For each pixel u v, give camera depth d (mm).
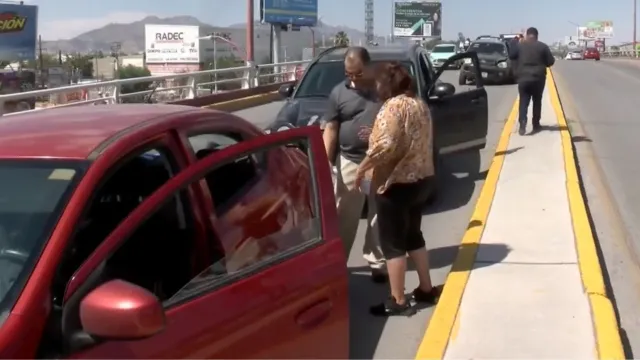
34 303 2467
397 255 5285
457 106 9039
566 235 6848
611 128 15609
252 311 3014
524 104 13078
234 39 52031
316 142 3672
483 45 28672
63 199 2738
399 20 63938
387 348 4891
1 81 38406
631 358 4730
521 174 9703
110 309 2400
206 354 2803
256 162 3600
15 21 44250
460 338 4719
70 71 45438
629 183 10203
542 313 5051
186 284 2957
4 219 2713
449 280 5703
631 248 7176
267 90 24672
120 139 3016
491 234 6941
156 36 50000
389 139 4887
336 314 3416
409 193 5105
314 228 3525
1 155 2969
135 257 3016
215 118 3650
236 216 3324
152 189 3219
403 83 4992
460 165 11016
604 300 5219
